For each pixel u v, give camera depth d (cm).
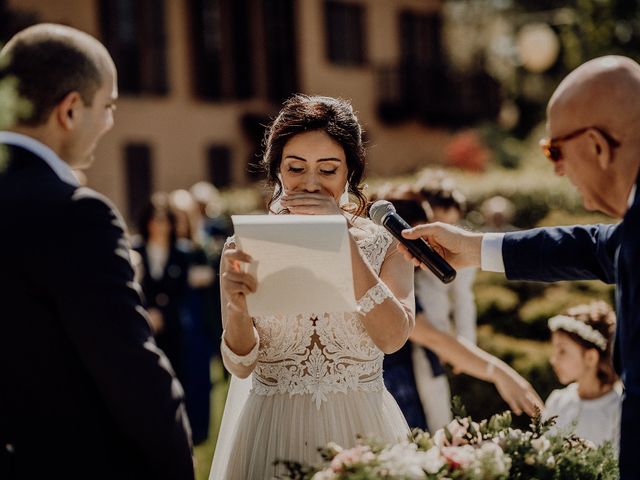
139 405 200
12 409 208
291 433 253
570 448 232
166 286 685
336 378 255
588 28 1558
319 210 238
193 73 1736
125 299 203
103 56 221
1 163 211
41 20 1494
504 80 2305
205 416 686
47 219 203
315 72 1827
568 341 377
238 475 261
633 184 209
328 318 253
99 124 222
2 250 203
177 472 208
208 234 979
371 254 260
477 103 2133
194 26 1731
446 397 383
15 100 209
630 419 200
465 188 1131
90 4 1600
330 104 257
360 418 254
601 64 212
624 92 207
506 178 1183
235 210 1281
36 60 212
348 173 262
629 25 1545
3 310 204
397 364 374
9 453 209
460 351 361
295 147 252
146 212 695
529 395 355
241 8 1778
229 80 1778
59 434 206
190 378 679
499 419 237
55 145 216
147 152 1698
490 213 902
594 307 393
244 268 223
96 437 207
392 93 1955
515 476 218
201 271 771
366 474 204
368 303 239
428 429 379
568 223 786
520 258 261
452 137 2077
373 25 1927
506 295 586
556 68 2122
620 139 207
